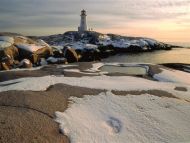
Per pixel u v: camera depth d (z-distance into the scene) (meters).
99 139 13.01
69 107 16.30
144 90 21.08
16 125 12.33
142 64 41.22
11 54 50.81
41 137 11.88
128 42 107.31
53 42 126.06
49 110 14.99
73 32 137.38
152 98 19.09
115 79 26.77
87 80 24.44
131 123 15.03
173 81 28.28
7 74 26.56
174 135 14.10
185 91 22.94
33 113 14.08
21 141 11.20
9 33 62.91
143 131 14.27
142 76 30.77
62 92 19.03
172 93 21.22
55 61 49.09
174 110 17.25
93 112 16.22
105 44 100.56
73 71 30.86
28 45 56.16
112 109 16.78
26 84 20.50
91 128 13.95
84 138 12.80
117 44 100.88
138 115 16.08
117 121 15.28
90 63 41.97
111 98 18.67
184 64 45.25
